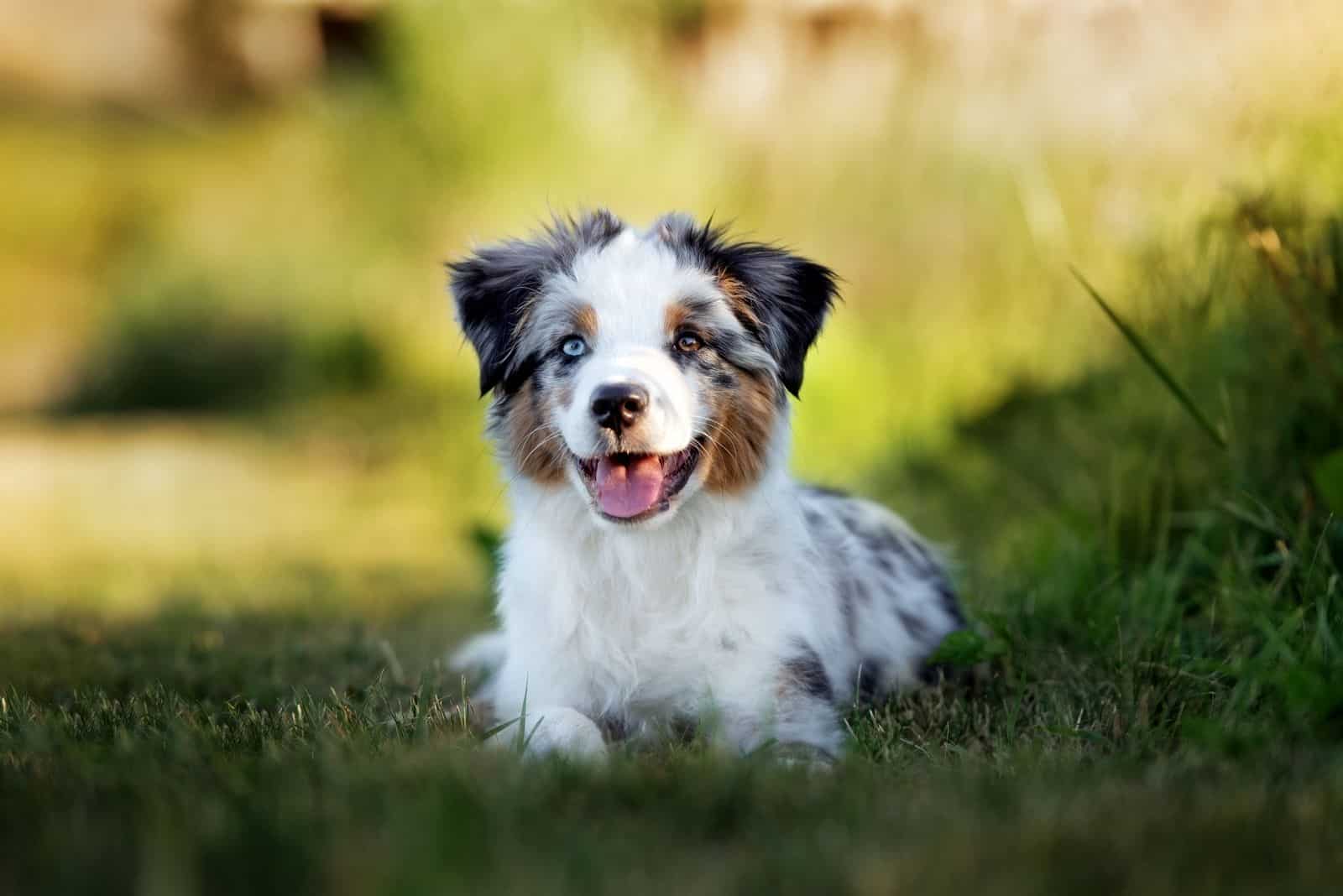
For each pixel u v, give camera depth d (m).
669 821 3.06
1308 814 3.11
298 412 16.62
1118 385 7.82
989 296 10.71
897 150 12.53
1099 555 6.23
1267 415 6.00
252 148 22.73
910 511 9.19
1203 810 3.14
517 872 2.63
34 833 2.91
